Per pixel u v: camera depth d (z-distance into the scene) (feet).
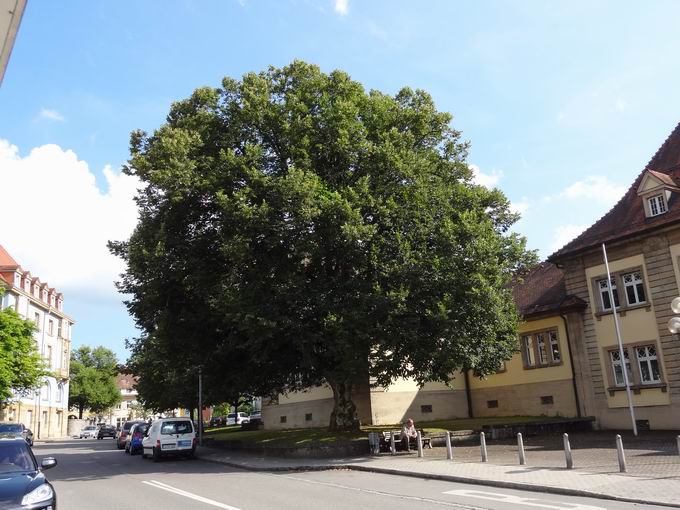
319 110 79.92
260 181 71.36
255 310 68.39
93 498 46.93
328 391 128.36
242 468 69.51
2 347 152.87
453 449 72.69
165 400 148.15
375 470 58.54
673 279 86.02
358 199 70.90
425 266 69.77
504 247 81.87
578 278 100.01
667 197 88.58
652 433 81.61
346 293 70.03
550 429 89.61
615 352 94.07
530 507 35.50
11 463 34.17
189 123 81.20
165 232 75.82
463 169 88.53
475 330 72.90
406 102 89.97
